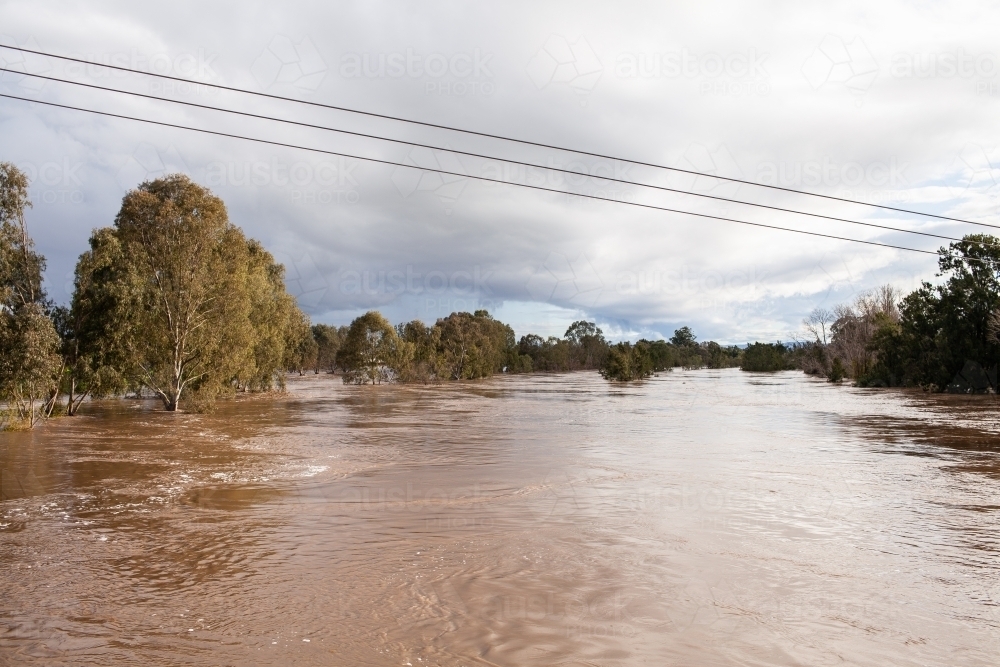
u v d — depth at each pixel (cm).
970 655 512
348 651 517
